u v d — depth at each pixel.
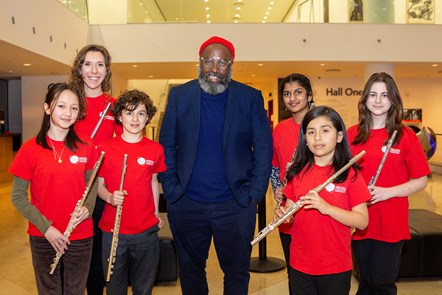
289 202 2.35
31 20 8.04
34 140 2.26
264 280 3.76
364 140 2.46
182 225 2.53
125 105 2.48
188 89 2.55
